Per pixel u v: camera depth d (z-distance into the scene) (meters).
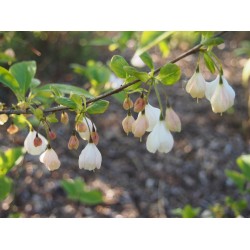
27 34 0.78
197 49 0.25
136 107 0.25
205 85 0.25
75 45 0.89
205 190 0.61
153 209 0.57
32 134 0.29
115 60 0.26
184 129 0.75
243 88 0.89
